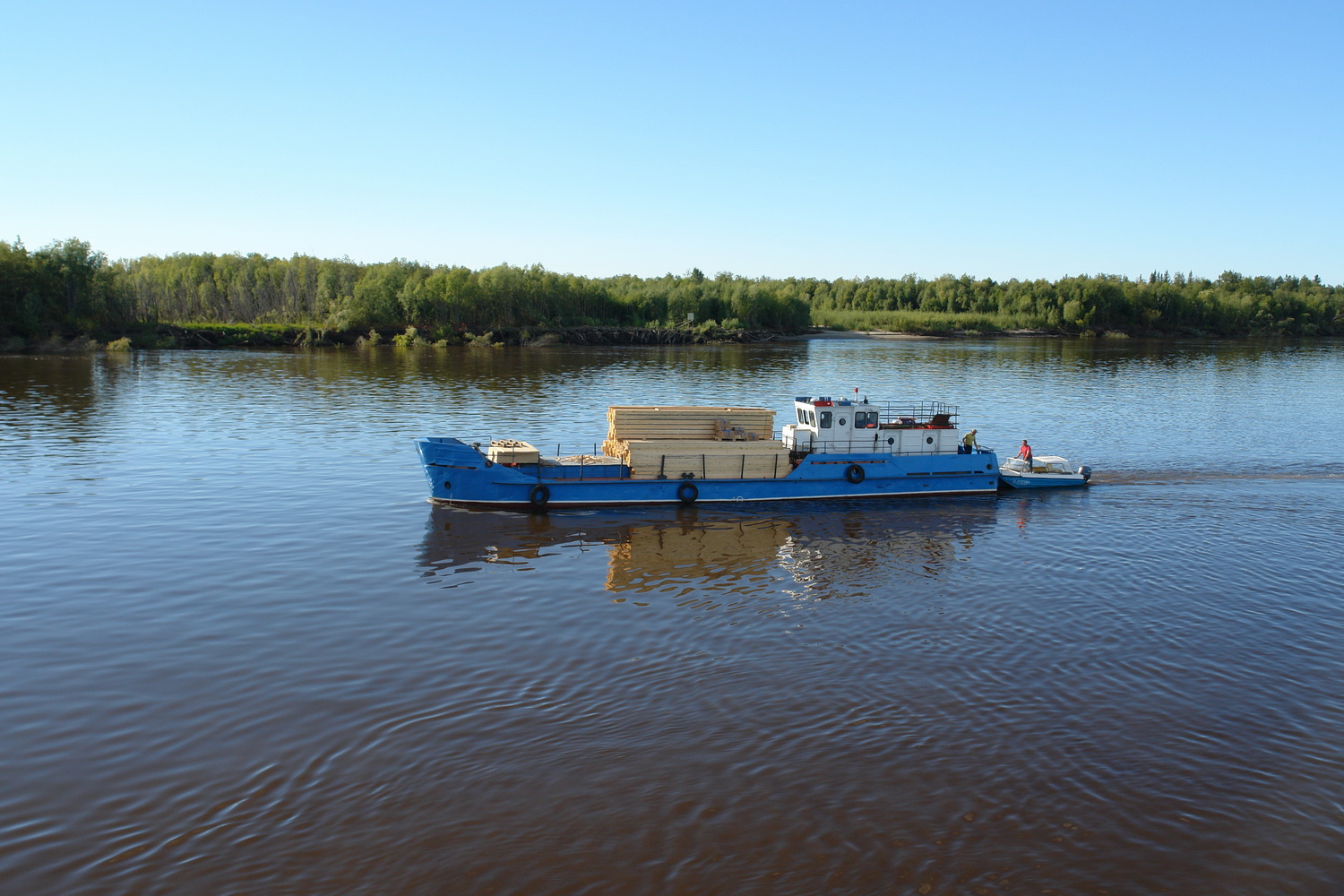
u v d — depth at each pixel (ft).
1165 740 60.80
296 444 164.76
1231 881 47.52
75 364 319.68
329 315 479.82
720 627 79.66
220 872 47.01
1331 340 642.22
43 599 84.17
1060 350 481.46
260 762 56.90
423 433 179.11
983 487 135.23
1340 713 64.59
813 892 46.21
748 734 60.95
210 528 109.19
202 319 520.83
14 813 51.37
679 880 46.88
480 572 94.63
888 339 579.89
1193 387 290.35
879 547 106.63
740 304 583.58
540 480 122.11
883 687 67.97
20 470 140.15
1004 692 67.46
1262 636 78.18
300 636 76.13
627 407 130.31
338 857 48.26
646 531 112.47
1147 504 128.36
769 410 134.41
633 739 60.13
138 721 61.46
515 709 64.03
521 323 512.63
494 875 47.01
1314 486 140.46
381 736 60.08
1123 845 50.19
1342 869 48.49
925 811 52.80
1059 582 93.20
